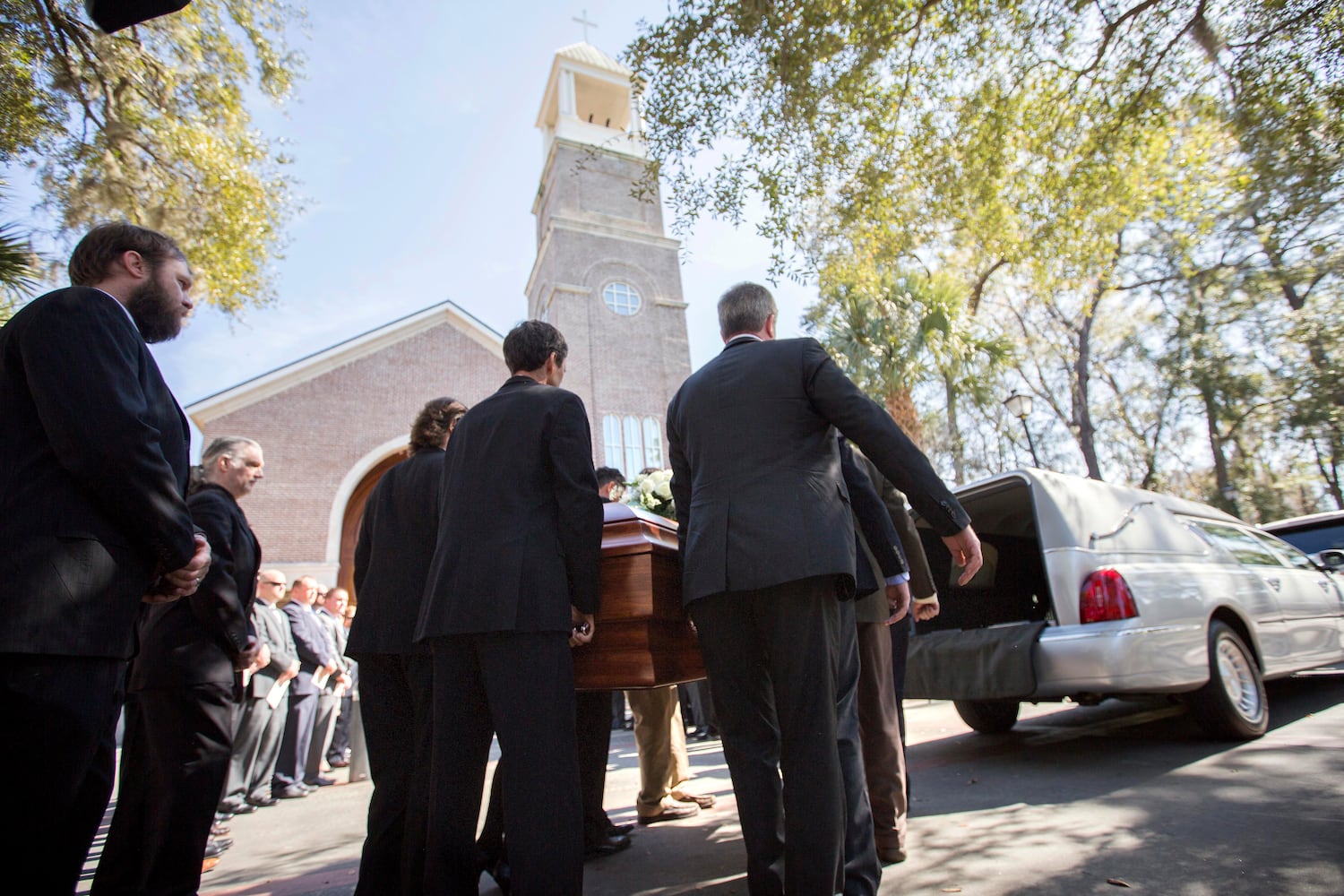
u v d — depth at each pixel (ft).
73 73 25.26
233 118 29.86
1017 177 27.27
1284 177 23.73
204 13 27.96
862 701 8.89
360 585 9.32
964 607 17.63
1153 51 23.02
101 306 5.63
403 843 7.85
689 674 8.67
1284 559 18.38
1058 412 71.72
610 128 98.07
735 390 7.08
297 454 63.87
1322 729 14.14
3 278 19.52
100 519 5.09
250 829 15.38
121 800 8.23
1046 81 25.05
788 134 24.48
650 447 78.38
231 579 8.57
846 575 6.31
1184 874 7.10
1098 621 12.69
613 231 86.07
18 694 4.51
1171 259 53.42
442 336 72.23
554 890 6.00
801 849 5.82
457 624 6.56
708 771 17.03
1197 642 13.28
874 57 22.86
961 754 15.85
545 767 6.30
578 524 7.03
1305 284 51.29
